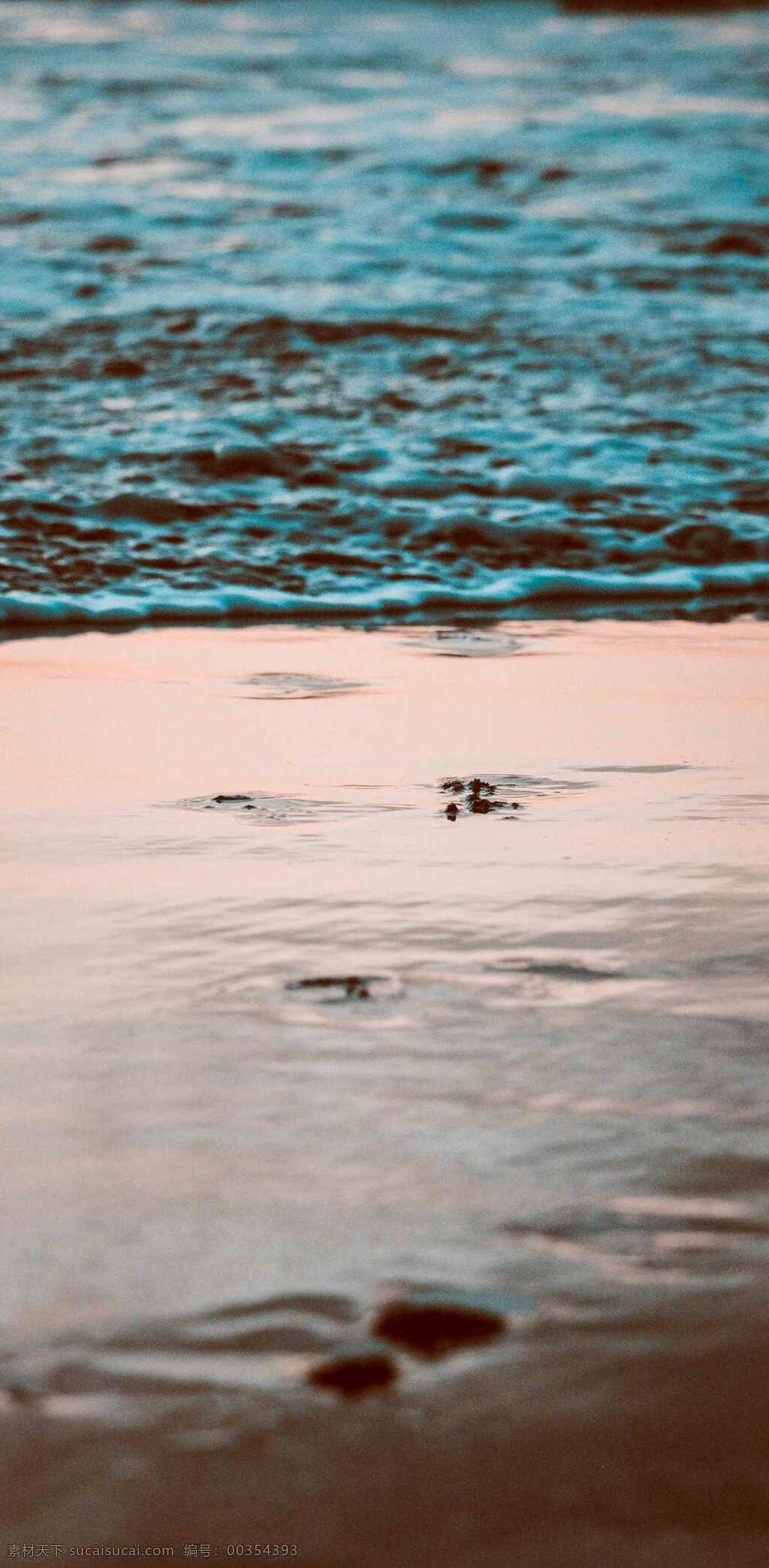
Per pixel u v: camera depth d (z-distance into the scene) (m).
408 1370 2.83
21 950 4.61
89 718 7.34
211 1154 3.52
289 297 15.91
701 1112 3.74
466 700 7.75
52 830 5.74
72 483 11.50
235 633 9.20
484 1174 3.46
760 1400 2.78
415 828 5.80
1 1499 2.55
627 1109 3.75
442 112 26.06
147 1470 2.61
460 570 10.54
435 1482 2.60
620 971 4.53
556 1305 3.02
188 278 16.52
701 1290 3.07
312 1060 3.97
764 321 15.75
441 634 9.27
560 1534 2.52
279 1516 2.53
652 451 12.48
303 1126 3.65
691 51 34.31
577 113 26.09
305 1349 2.88
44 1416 2.71
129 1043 4.04
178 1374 2.81
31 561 10.21
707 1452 2.67
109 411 12.93
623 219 19.39
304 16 39.12
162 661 8.49
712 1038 4.11
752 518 11.45
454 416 13.05
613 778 6.47
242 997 4.33
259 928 4.81
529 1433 2.70
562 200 20.30
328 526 11.07
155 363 14.02
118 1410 2.73
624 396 13.61
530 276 17.05
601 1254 3.18
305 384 13.68
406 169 21.77
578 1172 3.48
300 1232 3.23
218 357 14.23
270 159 22.22
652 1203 3.36
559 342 14.91
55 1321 2.94
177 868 5.34
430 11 40.66
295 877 5.26
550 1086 3.85
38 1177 3.41
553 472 11.98
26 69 29.36
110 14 37.97
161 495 11.34
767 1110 3.75
